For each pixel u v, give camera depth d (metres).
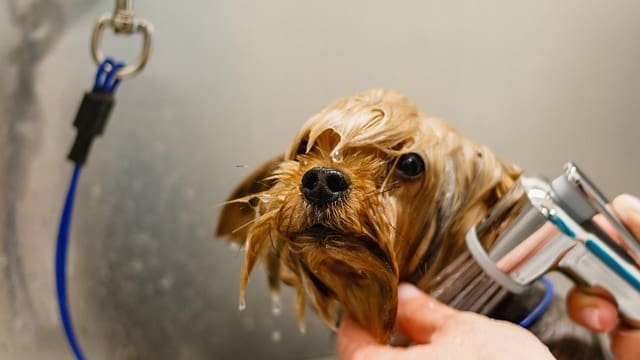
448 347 0.68
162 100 1.10
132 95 1.08
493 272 0.73
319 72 1.19
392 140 0.75
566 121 1.36
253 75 1.15
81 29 1.02
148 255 1.11
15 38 0.99
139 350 1.11
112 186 1.08
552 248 0.71
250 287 1.17
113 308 1.09
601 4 1.33
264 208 0.77
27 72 1.00
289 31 1.16
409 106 0.79
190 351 1.15
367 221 0.72
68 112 1.03
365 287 0.79
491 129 1.32
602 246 0.71
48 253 1.04
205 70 1.12
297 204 0.72
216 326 1.16
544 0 1.30
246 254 0.78
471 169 0.82
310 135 0.76
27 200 1.02
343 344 0.79
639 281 0.72
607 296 0.75
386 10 1.21
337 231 0.73
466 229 0.81
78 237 1.06
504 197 0.74
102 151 1.07
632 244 0.72
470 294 0.76
